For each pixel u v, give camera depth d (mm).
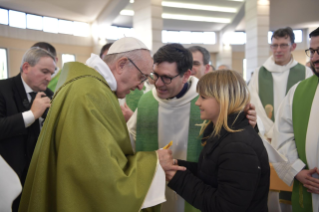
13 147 1635
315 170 1317
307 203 1382
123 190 947
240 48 16422
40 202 940
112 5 11648
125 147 1130
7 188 907
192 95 1613
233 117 1084
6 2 10227
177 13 13562
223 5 12844
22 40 11477
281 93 2584
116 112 1094
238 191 971
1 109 1658
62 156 929
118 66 1198
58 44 13047
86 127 950
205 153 1138
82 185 909
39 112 1635
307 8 11094
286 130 1539
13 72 11156
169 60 1429
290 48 2543
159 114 1675
